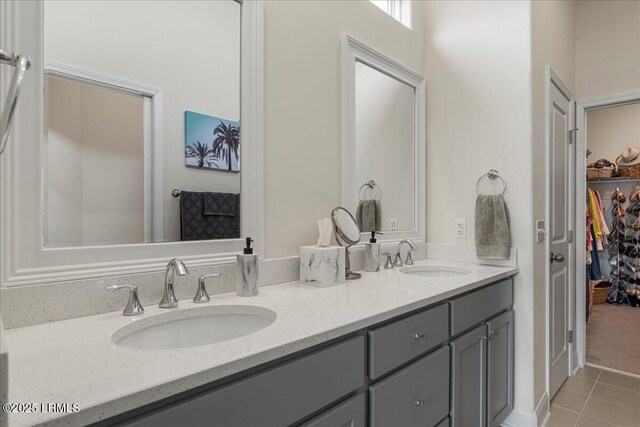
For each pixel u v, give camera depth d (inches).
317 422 33.9
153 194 45.6
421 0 91.8
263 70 56.0
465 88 84.7
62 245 38.1
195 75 49.6
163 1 47.1
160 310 40.4
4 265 33.6
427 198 91.3
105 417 21.2
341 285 56.2
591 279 165.5
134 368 25.5
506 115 78.1
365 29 75.1
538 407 75.0
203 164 50.0
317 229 64.2
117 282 40.4
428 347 49.5
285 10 59.7
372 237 70.2
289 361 31.9
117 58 43.2
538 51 78.4
